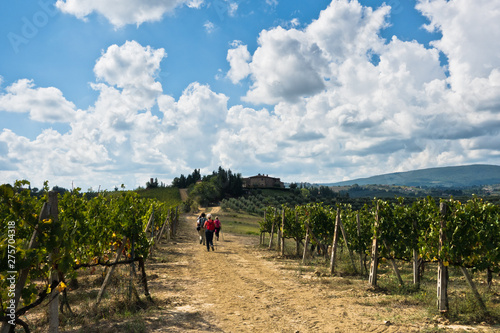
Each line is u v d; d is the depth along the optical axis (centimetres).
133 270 770
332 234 1716
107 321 614
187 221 5575
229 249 2030
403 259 1003
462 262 700
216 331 577
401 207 995
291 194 13775
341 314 689
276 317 668
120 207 769
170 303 754
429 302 762
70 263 471
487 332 555
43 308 671
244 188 14175
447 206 738
